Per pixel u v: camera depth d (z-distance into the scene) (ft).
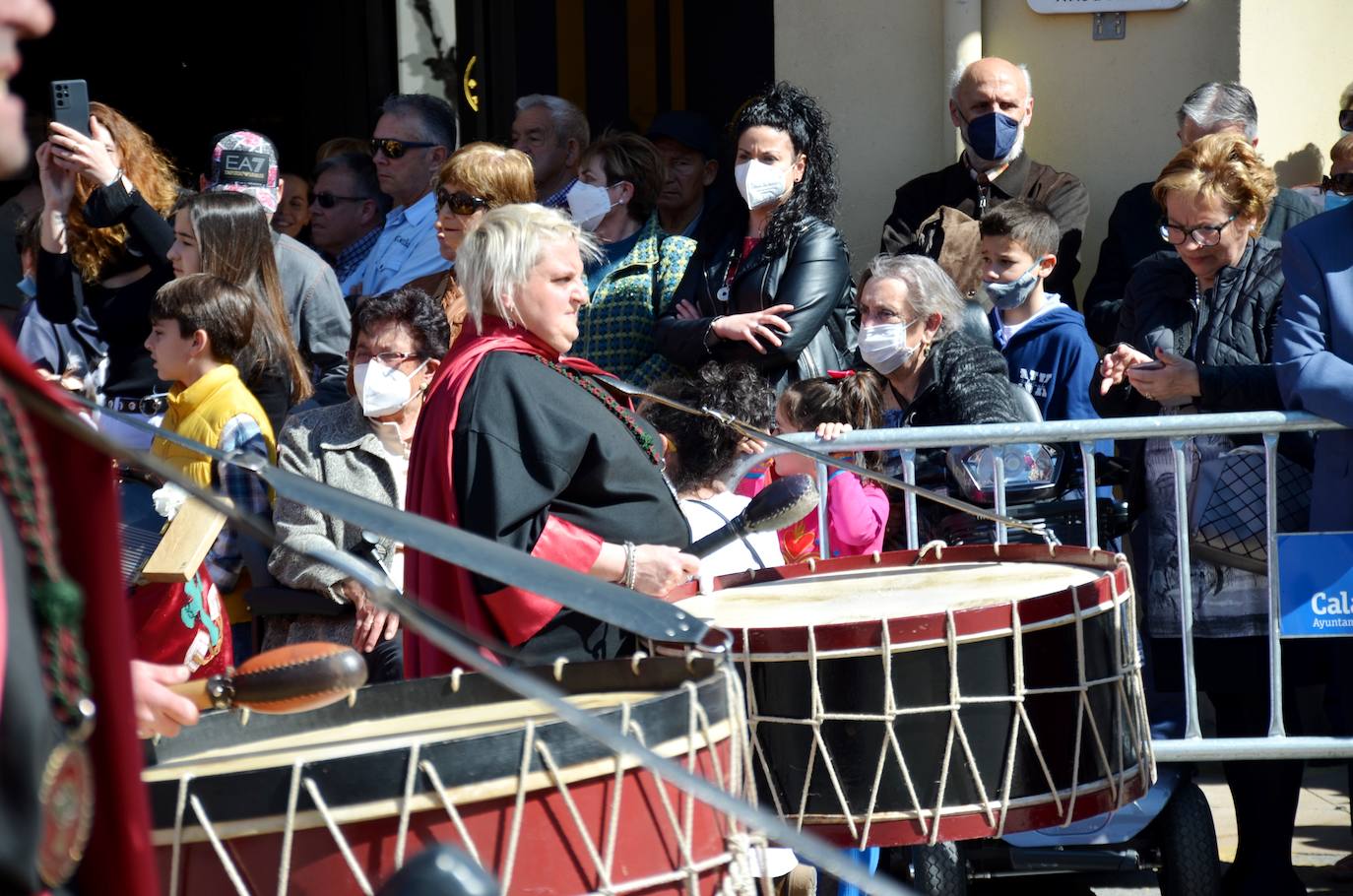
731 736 12.39
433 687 14.28
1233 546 25.67
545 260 20.39
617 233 33.71
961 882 23.93
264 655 11.35
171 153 51.42
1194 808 24.66
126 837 7.64
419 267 34.88
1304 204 32.45
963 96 34.17
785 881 22.15
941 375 27.37
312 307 31.96
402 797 10.88
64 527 7.47
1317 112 36.27
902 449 25.45
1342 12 36.01
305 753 11.74
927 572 21.18
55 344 30.86
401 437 25.96
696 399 24.76
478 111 47.85
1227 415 24.86
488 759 11.02
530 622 19.10
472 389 19.80
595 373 20.99
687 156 35.47
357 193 40.47
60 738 7.17
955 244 33.27
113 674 7.54
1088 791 17.74
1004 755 17.33
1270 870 25.61
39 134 39.96
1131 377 26.63
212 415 25.99
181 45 51.03
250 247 29.19
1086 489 25.29
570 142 37.40
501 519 19.12
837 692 17.17
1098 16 36.45
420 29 48.49
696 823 11.83
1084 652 17.75
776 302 31.01
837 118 38.17
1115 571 18.83
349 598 25.04
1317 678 27.53
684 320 31.37
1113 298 34.01
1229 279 27.86
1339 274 25.27
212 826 10.91
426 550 9.82
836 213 34.96
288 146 50.96
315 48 50.08
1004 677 17.33
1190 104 33.55
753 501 20.34
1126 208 34.19
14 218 36.22
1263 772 25.72
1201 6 35.88
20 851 6.74
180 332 26.25
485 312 20.62
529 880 11.04
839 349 32.53
